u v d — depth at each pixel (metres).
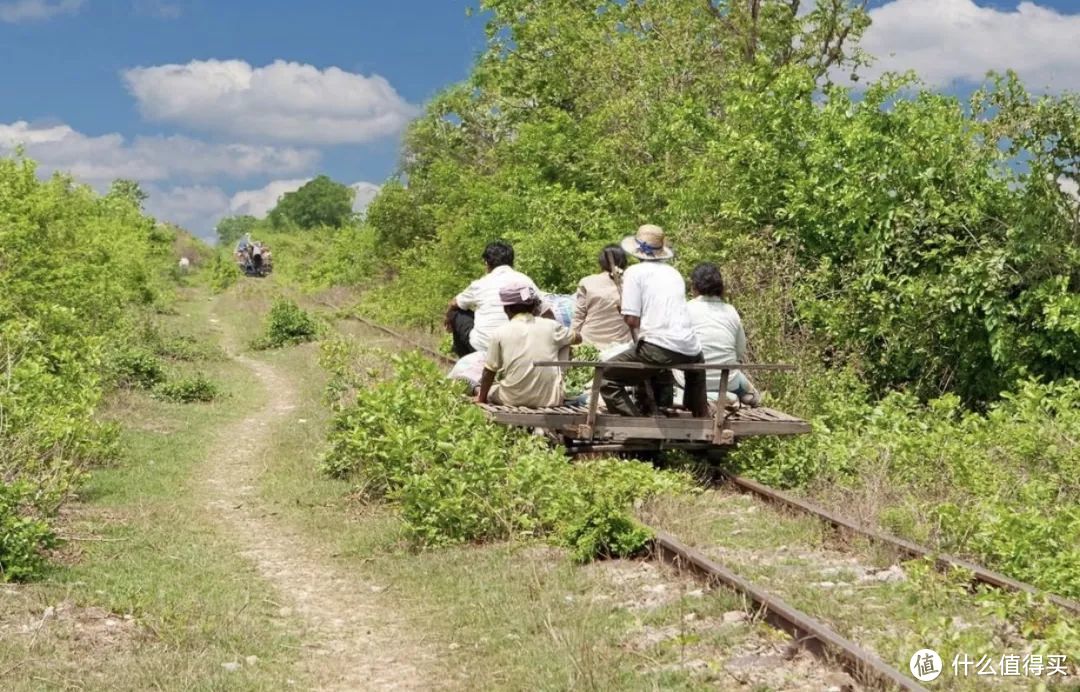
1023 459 10.84
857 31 23.86
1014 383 14.05
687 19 23.31
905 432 11.62
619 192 20.67
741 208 16.47
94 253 19.77
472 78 31.81
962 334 14.43
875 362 15.12
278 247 59.47
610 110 22.27
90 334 17.62
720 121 20.30
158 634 6.93
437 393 11.22
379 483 10.95
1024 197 13.92
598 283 12.95
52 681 6.08
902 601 7.25
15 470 9.65
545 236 19.81
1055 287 13.50
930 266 14.57
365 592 8.30
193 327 29.69
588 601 7.47
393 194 37.22
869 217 14.93
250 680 6.37
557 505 9.06
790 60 23.95
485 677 6.44
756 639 6.56
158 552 9.04
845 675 5.96
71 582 7.90
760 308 14.39
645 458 11.45
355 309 32.09
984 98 14.37
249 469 12.70
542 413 10.82
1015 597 6.55
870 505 9.30
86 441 10.91
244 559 9.09
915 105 14.88
